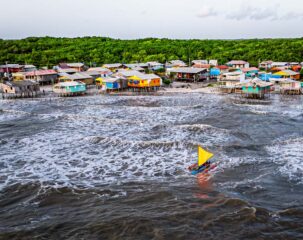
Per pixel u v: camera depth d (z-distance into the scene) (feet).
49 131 152.97
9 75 372.38
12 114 192.65
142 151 122.42
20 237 66.49
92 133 148.66
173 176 98.99
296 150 119.34
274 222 70.54
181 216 73.72
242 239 64.69
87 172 102.89
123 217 73.82
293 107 208.44
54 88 281.13
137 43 623.36
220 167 104.53
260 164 106.42
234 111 195.11
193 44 613.11
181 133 145.48
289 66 397.80
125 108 212.02
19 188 90.38
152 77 303.68
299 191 86.43
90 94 286.87
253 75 357.20
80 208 78.95
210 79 384.06
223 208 77.00
